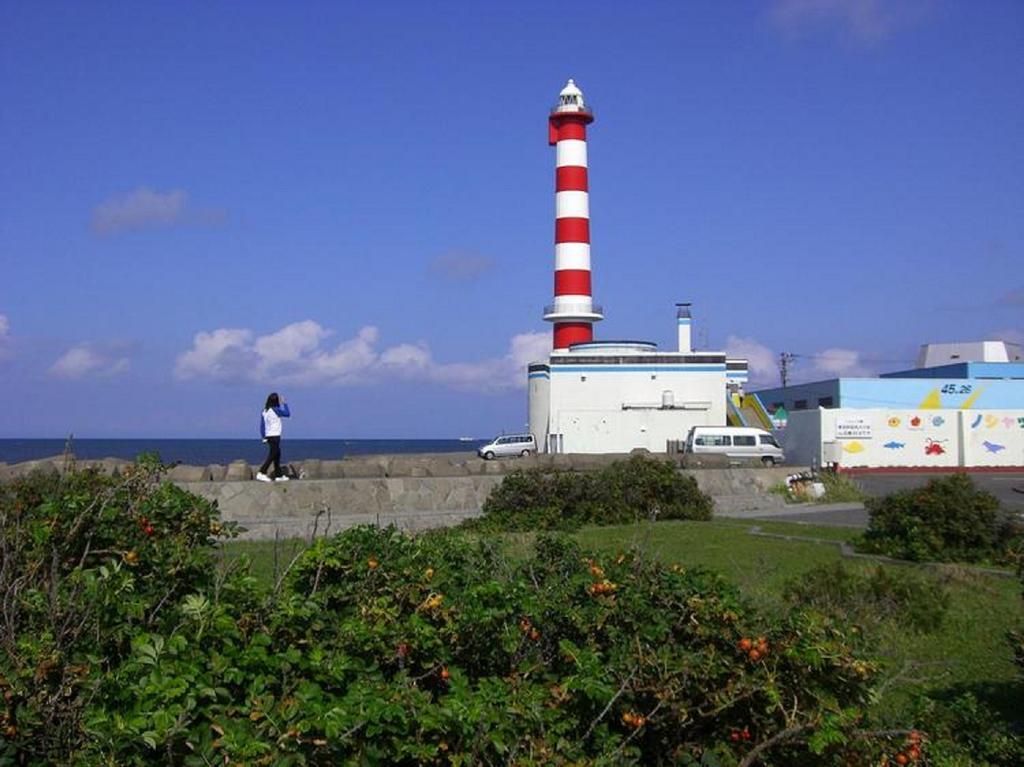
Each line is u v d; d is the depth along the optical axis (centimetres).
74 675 496
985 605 1144
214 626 490
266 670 476
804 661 526
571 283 5809
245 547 1409
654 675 525
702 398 5459
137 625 538
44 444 17738
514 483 2030
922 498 1580
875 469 4453
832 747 532
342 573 623
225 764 420
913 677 844
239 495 1981
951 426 4516
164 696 434
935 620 1031
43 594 557
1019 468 4516
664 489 2139
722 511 2408
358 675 494
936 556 1510
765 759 535
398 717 460
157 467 741
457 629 555
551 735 488
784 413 5647
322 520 1864
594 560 629
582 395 5472
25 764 471
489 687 497
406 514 2039
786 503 2634
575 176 5822
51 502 656
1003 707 802
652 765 536
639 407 5434
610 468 2220
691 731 542
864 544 1617
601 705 515
